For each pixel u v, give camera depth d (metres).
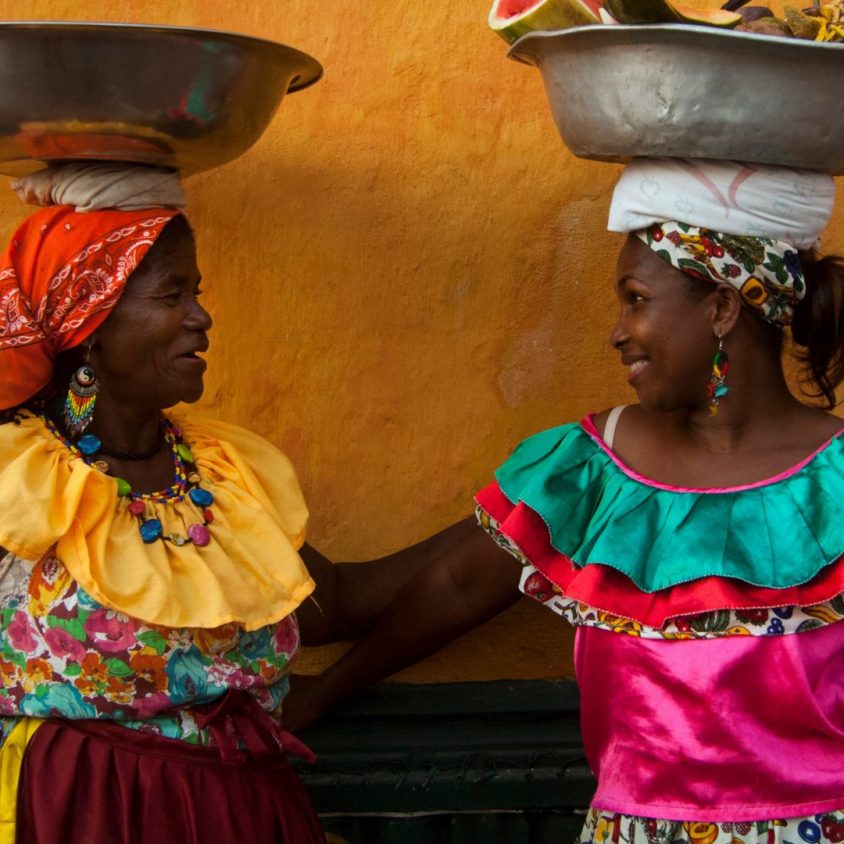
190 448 2.21
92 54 1.79
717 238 1.98
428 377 2.65
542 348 2.66
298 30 2.54
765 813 2.04
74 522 1.98
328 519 2.69
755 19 2.08
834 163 1.94
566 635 2.73
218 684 2.08
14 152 1.94
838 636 2.05
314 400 2.64
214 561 2.07
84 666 2.00
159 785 2.05
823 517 2.01
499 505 2.26
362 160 2.57
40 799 2.01
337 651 2.68
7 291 2.00
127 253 2.00
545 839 2.72
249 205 2.57
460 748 2.69
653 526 2.10
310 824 2.26
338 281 2.61
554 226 2.62
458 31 2.55
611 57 1.85
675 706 2.06
